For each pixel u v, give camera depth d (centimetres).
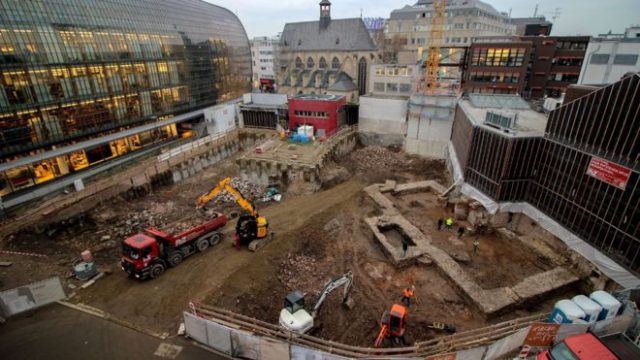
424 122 5200
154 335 1953
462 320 2178
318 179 4388
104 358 1806
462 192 3519
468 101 4541
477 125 3253
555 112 2639
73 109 4562
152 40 5738
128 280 2472
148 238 2461
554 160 2653
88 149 4897
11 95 3891
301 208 3791
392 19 11081
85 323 2052
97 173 4766
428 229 3216
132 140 5619
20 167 4066
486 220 3136
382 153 5466
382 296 2400
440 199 3678
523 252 2844
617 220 2119
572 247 2477
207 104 7388
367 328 2112
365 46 8362
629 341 1603
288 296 2030
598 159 2230
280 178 4453
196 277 2500
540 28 8344
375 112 5847
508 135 2802
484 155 3150
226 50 8025
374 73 6191
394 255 2742
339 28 8775
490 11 11162
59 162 4512
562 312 1844
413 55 6788
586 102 2330
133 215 3606
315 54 8906
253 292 2386
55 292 2216
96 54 4778
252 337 1702
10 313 2089
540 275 2452
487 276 2586
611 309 1839
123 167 5053
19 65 3931
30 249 2881
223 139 5716
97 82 4838
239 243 2891
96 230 3288
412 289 2292
